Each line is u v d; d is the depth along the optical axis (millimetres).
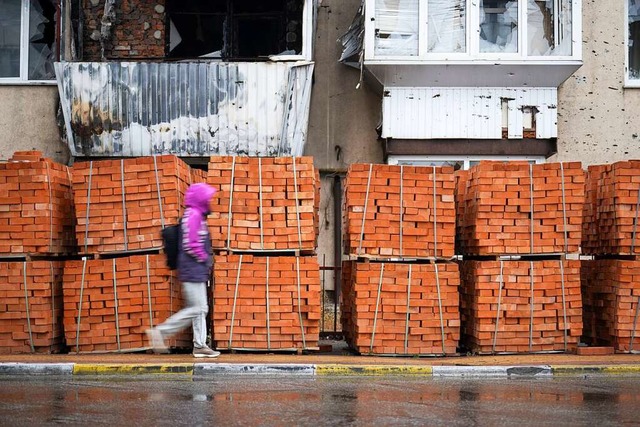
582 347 11516
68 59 16859
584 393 8336
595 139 17719
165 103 16562
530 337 11375
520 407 7336
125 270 11086
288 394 8047
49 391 8211
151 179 11148
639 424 6551
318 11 18000
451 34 16438
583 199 11344
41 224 11266
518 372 10031
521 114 16859
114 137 16625
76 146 16656
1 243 11266
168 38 17750
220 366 9938
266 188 11203
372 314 11164
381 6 16469
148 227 11117
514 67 16344
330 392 8234
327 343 13477
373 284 11156
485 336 11305
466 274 11867
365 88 17875
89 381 9094
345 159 17797
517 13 16453
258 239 11156
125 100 16578
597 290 12242
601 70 17812
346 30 18031
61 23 16703
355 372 9961
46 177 11273
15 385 8727
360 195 11195
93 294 11109
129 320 11086
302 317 11156
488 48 16500
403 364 10180
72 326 11117
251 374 9867
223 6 17875
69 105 16562
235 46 17891
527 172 11359
